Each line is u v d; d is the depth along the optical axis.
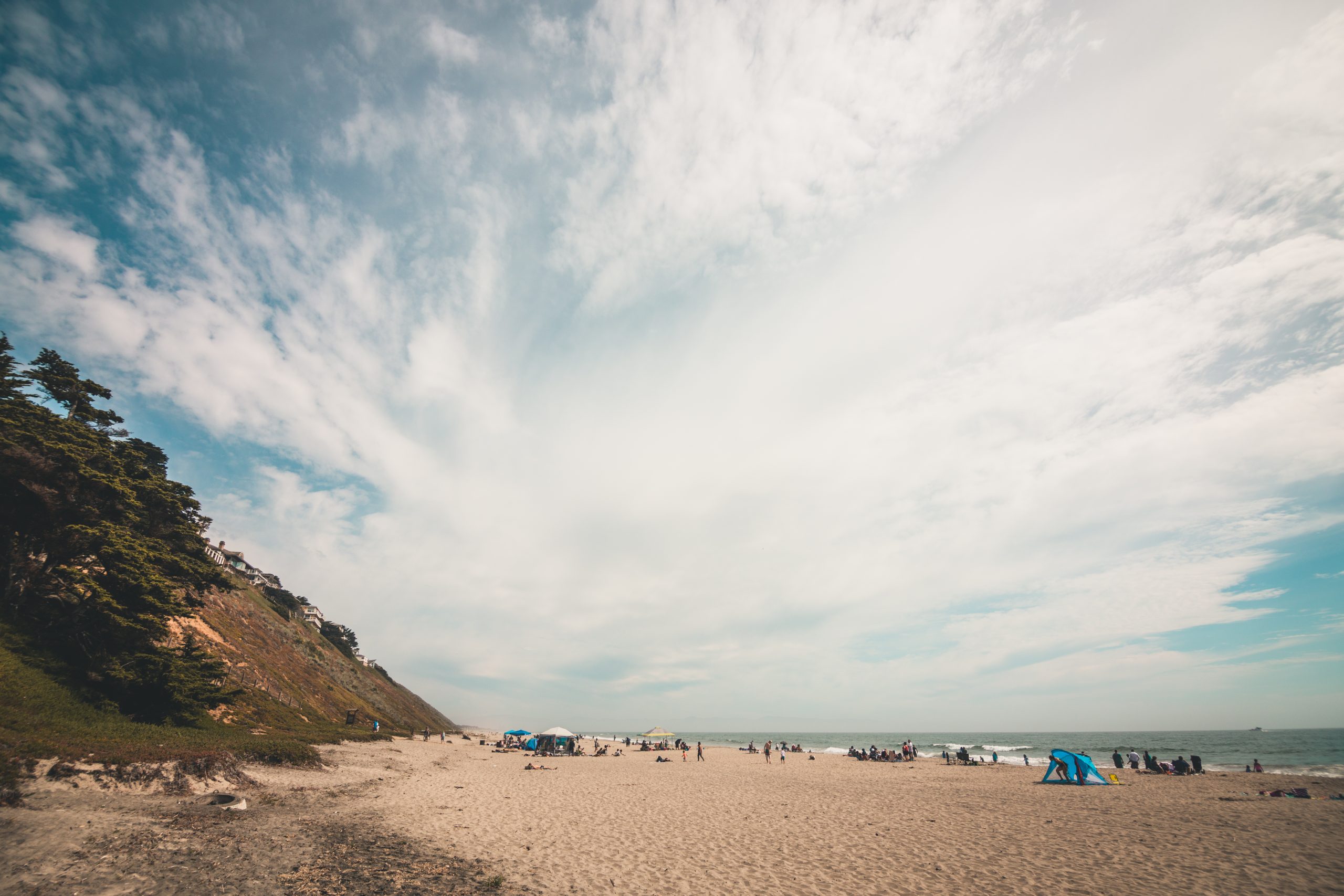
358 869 11.38
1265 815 20.39
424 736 72.00
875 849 15.34
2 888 8.24
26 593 21.11
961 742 142.62
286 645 58.50
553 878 12.07
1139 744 104.62
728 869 13.19
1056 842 16.12
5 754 12.93
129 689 21.19
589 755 58.09
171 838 11.61
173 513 26.11
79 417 24.95
